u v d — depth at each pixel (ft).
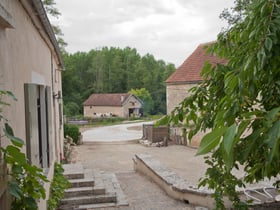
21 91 10.75
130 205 21.31
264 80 6.14
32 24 14.11
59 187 19.95
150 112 196.24
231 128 3.21
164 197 23.45
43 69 18.71
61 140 41.06
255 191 18.51
